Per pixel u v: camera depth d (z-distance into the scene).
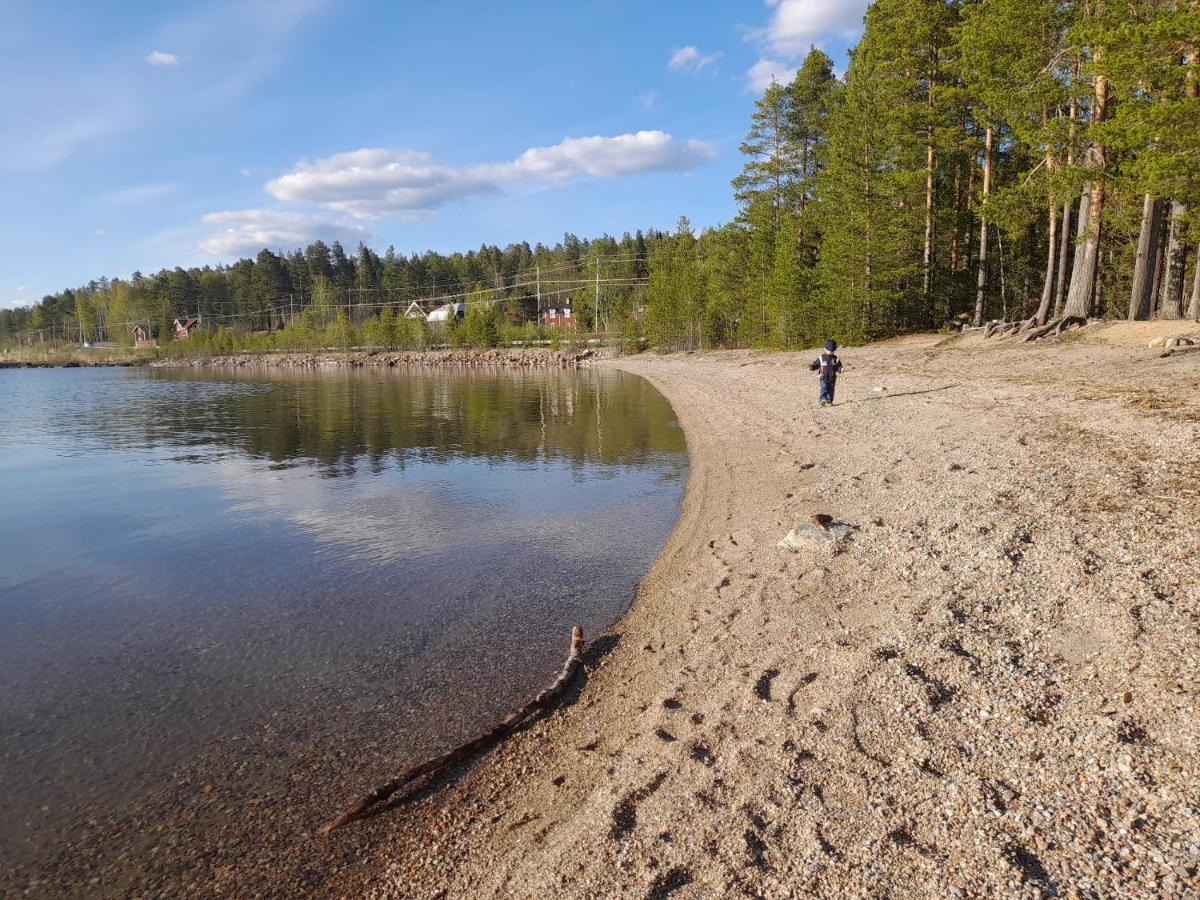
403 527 12.49
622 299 84.44
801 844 3.65
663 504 13.26
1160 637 4.90
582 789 4.69
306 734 5.83
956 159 36.59
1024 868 3.23
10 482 17.83
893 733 4.48
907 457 11.98
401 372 79.81
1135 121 17.83
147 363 126.94
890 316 38.56
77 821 4.82
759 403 24.16
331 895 4.04
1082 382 16.30
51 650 7.73
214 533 12.59
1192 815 3.35
